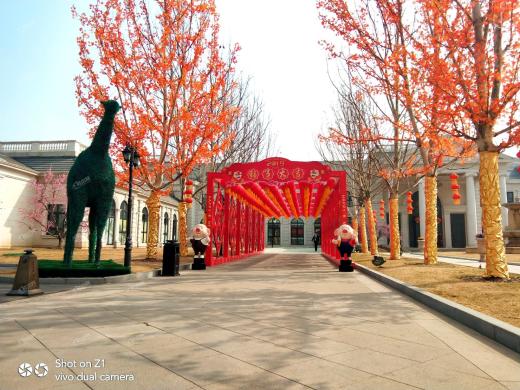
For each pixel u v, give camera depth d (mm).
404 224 38875
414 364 3668
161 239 39875
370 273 12188
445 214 37969
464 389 3062
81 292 8305
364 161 23734
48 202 25953
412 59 9516
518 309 5516
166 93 16016
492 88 9125
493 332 4574
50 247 25484
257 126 25250
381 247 36125
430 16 10297
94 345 4230
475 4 9016
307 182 16109
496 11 8203
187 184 16688
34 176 26547
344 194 15195
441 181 38188
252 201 24266
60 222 26250
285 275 12383
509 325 4516
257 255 28672
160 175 16281
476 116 8867
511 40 8766
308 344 4312
